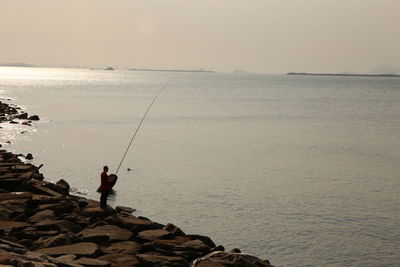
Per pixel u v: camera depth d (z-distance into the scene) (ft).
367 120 243.40
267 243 62.75
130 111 259.80
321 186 96.37
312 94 510.17
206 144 149.69
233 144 151.53
